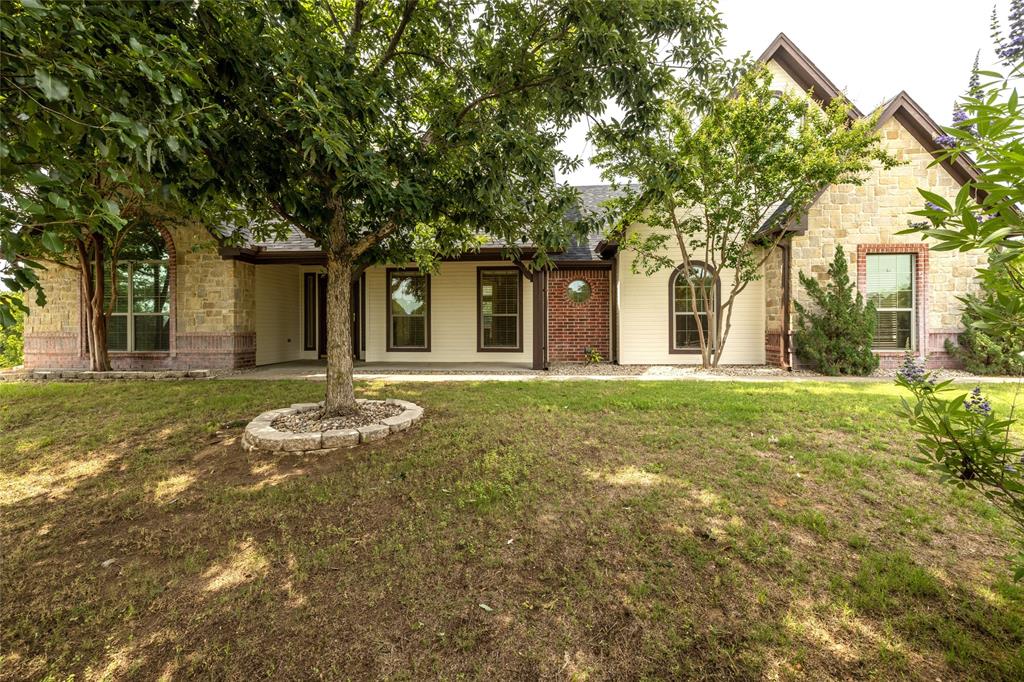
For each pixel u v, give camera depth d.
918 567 2.45
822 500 3.12
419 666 1.97
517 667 1.95
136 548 2.88
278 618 2.26
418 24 4.91
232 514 3.20
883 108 8.38
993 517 2.85
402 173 4.32
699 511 2.99
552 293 11.49
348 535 2.90
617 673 1.91
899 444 4.09
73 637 2.20
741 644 2.01
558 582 2.42
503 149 3.96
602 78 4.37
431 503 3.20
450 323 10.95
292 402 6.20
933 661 1.90
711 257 9.81
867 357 8.33
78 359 9.80
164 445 4.61
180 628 2.23
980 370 8.25
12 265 1.82
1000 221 1.25
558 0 4.24
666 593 2.31
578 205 5.54
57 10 1.90
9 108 1.90
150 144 2.15
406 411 5.14
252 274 10.52
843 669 1.88
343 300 5.04
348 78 3.73
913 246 8.80
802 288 9.00
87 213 2.05
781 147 7.68
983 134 1.29
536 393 6.54
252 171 3.87
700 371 9.12
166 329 10.00
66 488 3.71
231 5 3.00
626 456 3.87
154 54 2.29
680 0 4.09
